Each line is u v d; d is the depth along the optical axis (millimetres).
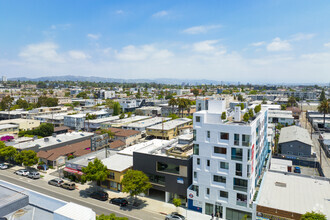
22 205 21828
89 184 58438
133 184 45719
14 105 179500
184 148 50844
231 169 42094
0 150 67375
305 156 77312
